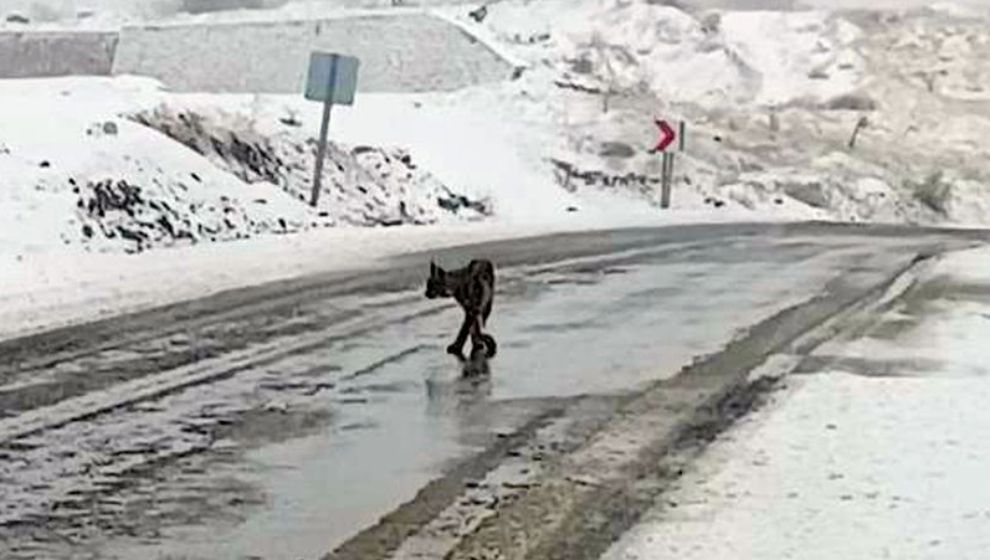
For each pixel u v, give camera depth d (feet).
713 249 82.64
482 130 128.47
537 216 108.99
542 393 38.17
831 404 36.35
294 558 23.98
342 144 104.47
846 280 66.18
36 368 40.60
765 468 29.86
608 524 25.85
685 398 37.37
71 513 26.50
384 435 33.01
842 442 32.12
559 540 24.90
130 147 79.77
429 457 30.96
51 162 75.36
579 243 84.84
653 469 29.86
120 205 74.43
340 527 25.73
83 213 72.08
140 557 24.02
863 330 49.60
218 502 27.30
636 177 128.06
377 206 98.89
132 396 36.88
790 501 27.30
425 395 37.78
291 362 42.34
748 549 24.31
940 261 75.61
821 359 43.45
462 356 43.91
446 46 150.82
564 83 147.23
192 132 93.56
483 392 38.27
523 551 24.30
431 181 106.83
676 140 124.06
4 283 58.03
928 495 27.66
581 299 58.39
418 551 24.34
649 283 64.44
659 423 34.37
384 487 28.48
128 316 50.72
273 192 86.94
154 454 30.91
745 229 101.35
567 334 48.83
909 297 59.36
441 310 53.83
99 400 36.29
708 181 132.46
